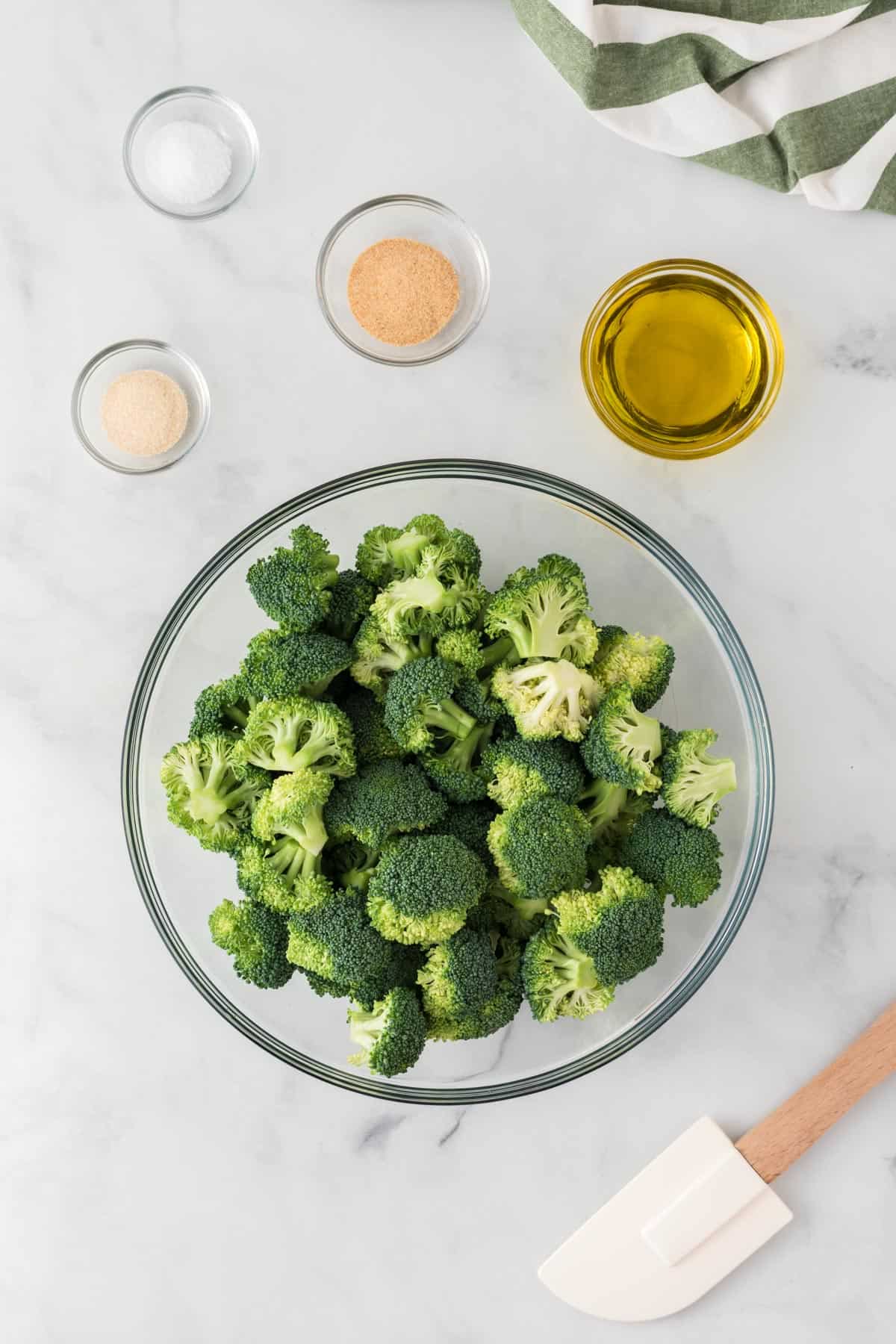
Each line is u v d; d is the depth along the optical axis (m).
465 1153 0.86
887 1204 0.85
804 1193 0.86
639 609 0.82
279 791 0.74
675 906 0.82
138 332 0.84
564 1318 0.86
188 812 0.77
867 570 0.84
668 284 0.82
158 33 0.84
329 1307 0.87
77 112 0.84
